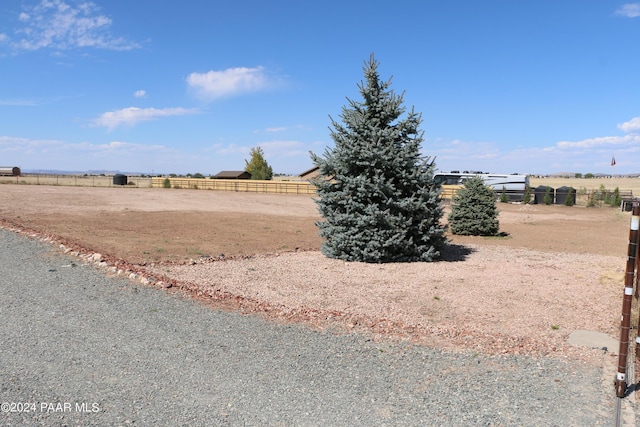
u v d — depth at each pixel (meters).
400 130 11.22
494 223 17.39
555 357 5.30
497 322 6.64
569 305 7.48
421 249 11.23
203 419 3.87
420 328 6.29
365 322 6.52
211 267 10.31
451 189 36.72
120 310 6.89
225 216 23.14
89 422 3.79
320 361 5.12
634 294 7.22
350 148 10.98
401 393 4.37
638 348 5.09
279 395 4.30
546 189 37.62
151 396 4.26
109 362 5.00
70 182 60.47
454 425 3.82
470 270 10.12
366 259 11.02
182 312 6.86
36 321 6.32
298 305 7.39
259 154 72.56
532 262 11.34
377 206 10.80
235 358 5.16
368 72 11.17
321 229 11.75
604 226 21.72
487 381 4.65
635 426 3.80
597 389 4.49
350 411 4.03
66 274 9.05
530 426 3.81
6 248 11.41
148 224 18.58
